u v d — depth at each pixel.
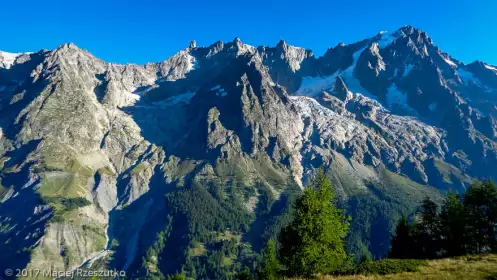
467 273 38.50
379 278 40.97
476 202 68.94
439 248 70.00
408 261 47.03
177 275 92.00
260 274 68.56
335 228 50.38
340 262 49.88
